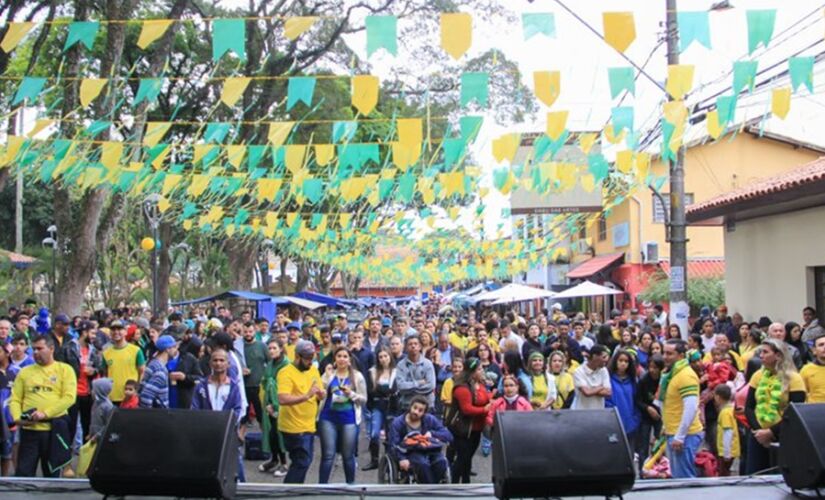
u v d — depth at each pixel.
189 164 16.31
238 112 24.50
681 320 13.45
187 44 24.23
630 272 26.61
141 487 4.55
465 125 7.76
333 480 9.60
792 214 14.27
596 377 8.18
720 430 8.02
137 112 15.10
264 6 23.39
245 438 11.06
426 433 7.71
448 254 30.41
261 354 11.31
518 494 4.49
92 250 17.80
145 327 12.66
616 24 5.95
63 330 10.27
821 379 6.95
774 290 14.88
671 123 7.48
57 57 18.84
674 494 5.21
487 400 8.01
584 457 4.45
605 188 18.33
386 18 5.80
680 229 13.59
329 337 12.55
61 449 8.09
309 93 6.84
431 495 5.42
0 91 16.59
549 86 6.57
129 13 16.14
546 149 9.16
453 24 5.89
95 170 11.70
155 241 22.31
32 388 7.93
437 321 21.97
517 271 27.25
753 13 5.88
